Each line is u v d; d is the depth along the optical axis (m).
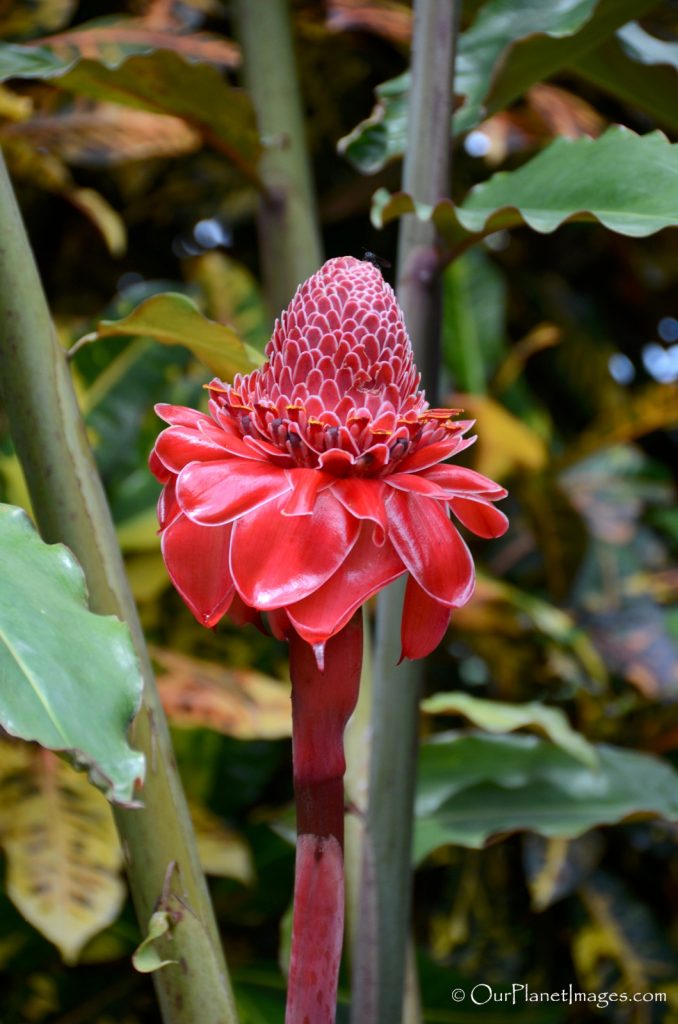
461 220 0.94
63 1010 1.39
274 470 0.74
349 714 0.74
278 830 1.27
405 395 0.78
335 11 1.50
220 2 1.70
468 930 1.56
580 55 1.09
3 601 0.74
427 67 1.02
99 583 0.86
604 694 1.61
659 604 1.74
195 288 1.59
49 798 1.20
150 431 1.45
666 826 1.54
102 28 1.42
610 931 1.54
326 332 0.77
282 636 0.75
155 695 0.87
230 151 1.13
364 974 0.98
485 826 1.28
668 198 0.90
